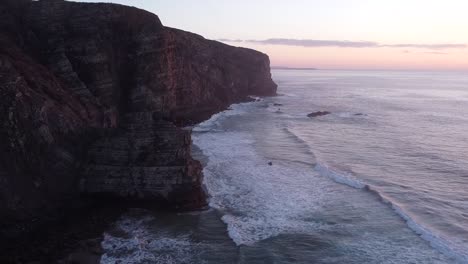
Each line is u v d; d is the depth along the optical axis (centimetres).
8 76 2928
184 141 3131
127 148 3092
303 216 2997
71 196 2966
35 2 4522
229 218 2928
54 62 4103
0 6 4284
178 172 3034
